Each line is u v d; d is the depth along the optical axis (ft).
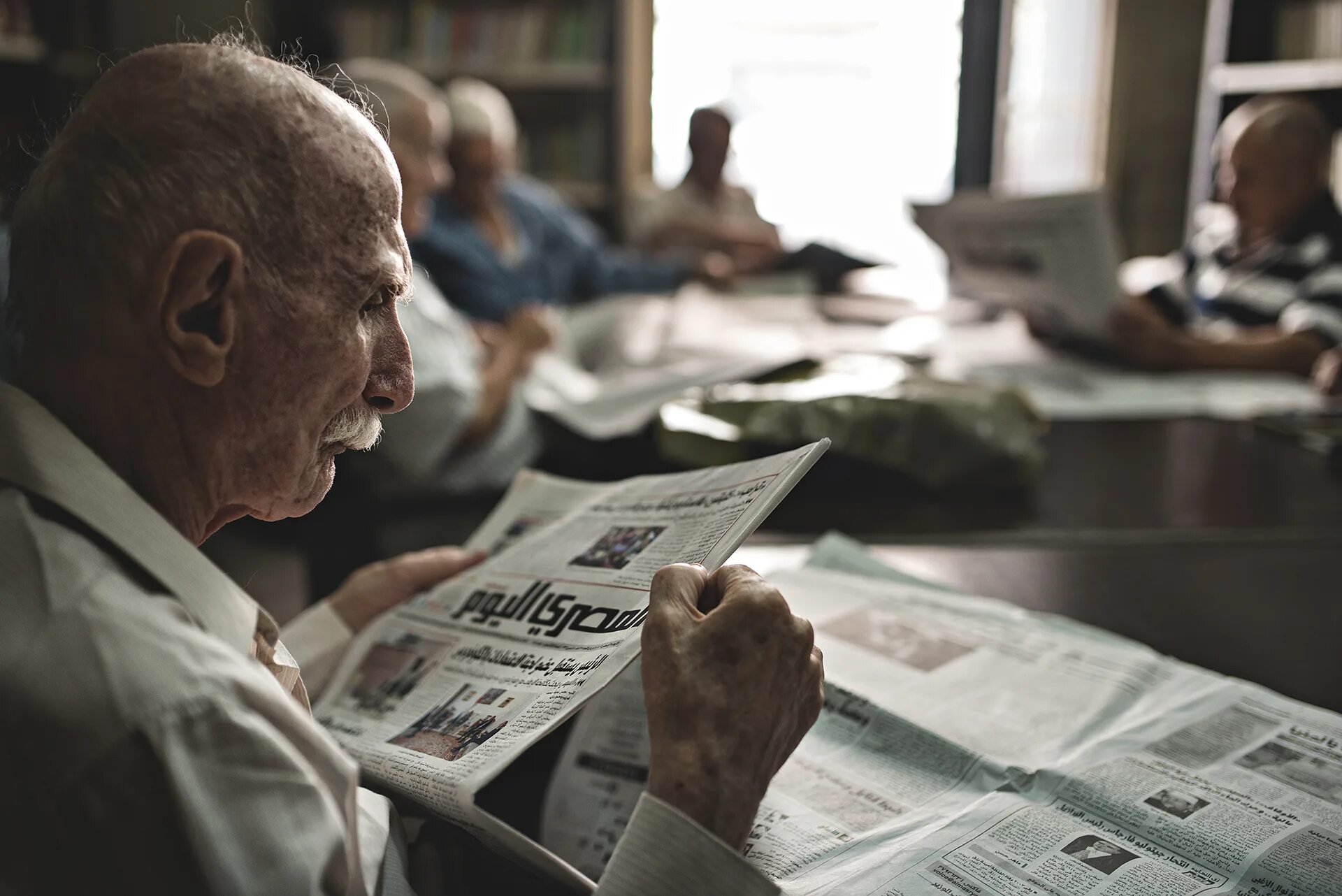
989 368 7.14
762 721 1.60
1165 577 3.45
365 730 2.06
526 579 2.32
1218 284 8.25
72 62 10.61
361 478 4.99
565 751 2.37
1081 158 14.29
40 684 1.26
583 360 7.61
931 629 2.79
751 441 4.38
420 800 1.70
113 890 1.28
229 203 1.42
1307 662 2.77
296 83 1.50
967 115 14.71
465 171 9.05
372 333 1.65
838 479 4.50
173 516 1.59
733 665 1.61
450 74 13.28
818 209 19.98
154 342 1.44
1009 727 2.24
